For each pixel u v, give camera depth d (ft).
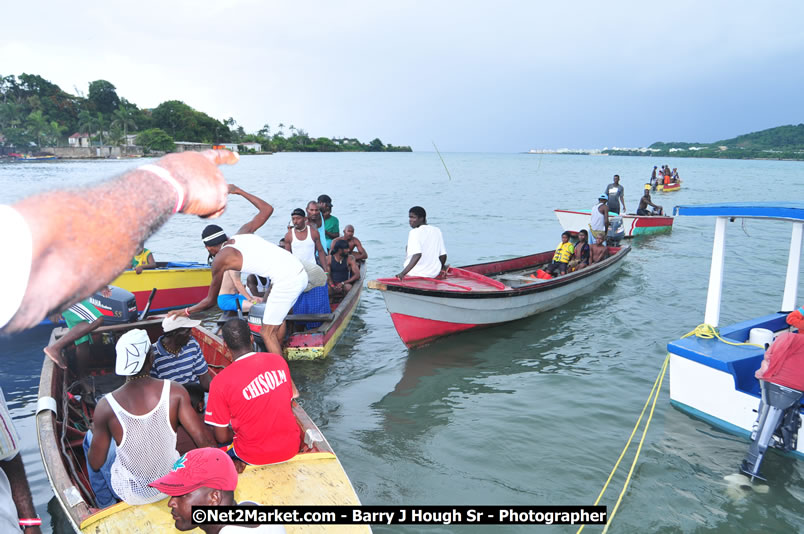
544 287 32.53
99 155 374.63
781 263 50.11
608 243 51.52
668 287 40.45
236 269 19.07
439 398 22.45
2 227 1.72
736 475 17.22
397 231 66.74
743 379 20.08
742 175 285.23
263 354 12.91
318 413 21.09
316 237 30.22
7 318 1.69
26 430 19.93
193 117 480.23
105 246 1.90
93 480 13.67
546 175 247.91
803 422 17.80
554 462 17.85
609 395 22.72
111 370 22.99
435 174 226.79
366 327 31.32
